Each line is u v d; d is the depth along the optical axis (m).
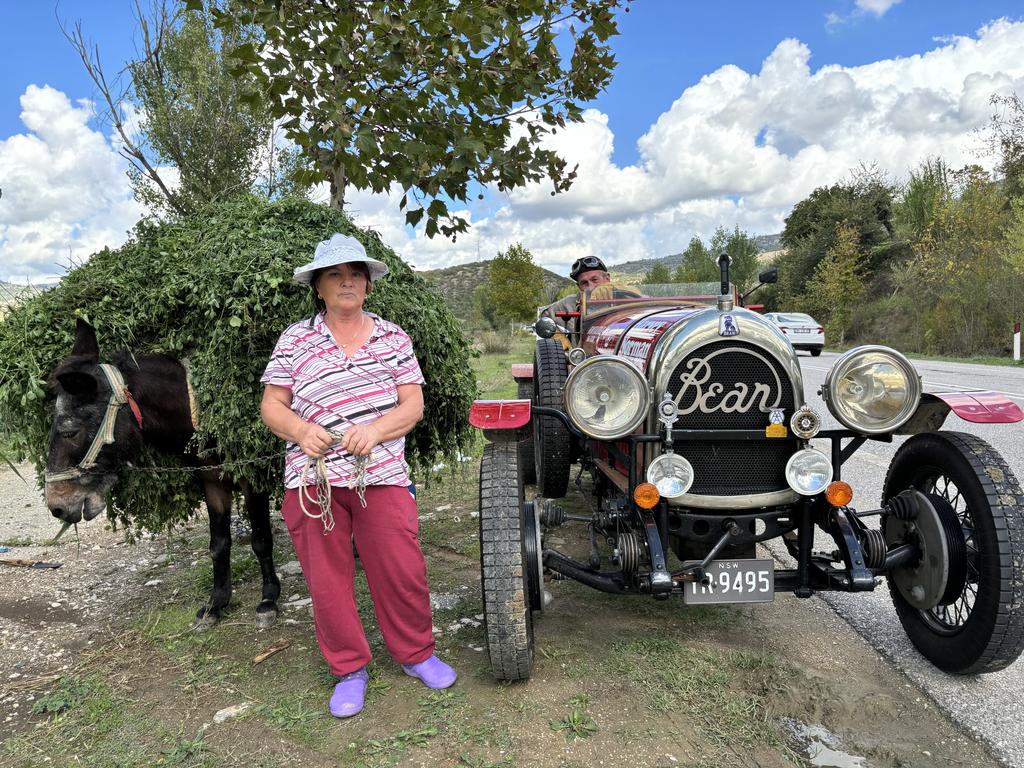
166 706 2.84
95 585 4.31
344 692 2.77
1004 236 20.86
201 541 5.08
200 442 3.25
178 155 8.43
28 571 4.57
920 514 2.96
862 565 2.75
